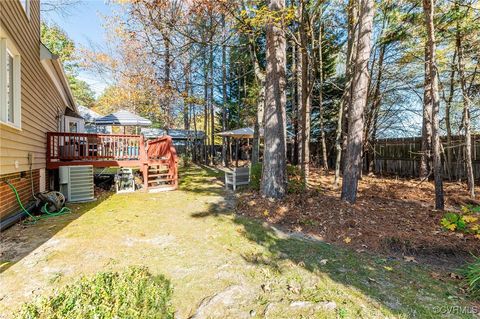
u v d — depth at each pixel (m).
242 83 17.00
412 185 7.89
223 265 3.21
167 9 6.66
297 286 2.76
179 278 2.90
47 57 6.32
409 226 4.32
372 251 3.68
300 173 7.20
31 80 5.65
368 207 5.26
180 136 20.34
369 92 10.30
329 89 12.95
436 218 4.65
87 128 20.64
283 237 4.19
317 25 9.09
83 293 2.44
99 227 4.54
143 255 3.46
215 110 20.06
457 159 8.53
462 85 6.96
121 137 8.06
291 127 16.17
